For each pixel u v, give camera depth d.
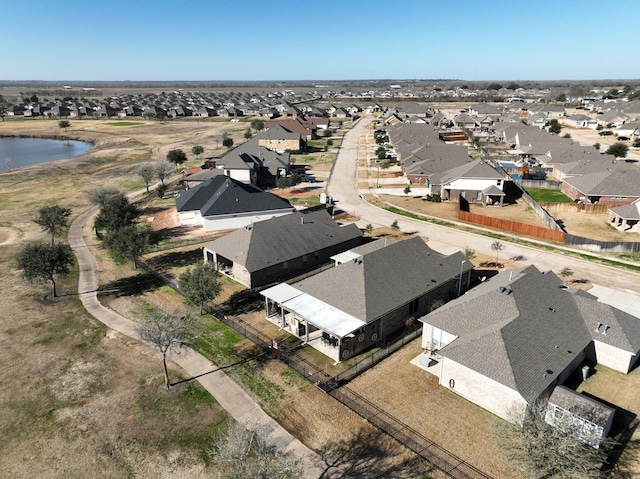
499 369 26.05
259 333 36.00
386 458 23.44
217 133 160.88
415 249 40.75
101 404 27.88
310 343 34.47
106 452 24.19
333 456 23.59
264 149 99.19
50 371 31.20
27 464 23.52
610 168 80.62
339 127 180.00
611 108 190.00
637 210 59.41
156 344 29.05
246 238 46.41
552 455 19.67
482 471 22.59
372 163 107.19
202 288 37.53
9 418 26.84
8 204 77.62
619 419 26.03
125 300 41.88
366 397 28.33
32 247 42.16
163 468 23.09
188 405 27.62
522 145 113.56
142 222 66.12
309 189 84.12
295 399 28.09
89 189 88.00
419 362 31.83
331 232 51.31
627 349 29.52
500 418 26.19
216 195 63.94
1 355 33.09
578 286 43.84
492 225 61.62
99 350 33.69
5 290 43.62
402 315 36.44
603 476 21.48
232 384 29.61
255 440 22.86
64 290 43.97
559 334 29.73
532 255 52.00
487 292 32.44
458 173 76.19
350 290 35.28
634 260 49.94
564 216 66.38
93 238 59.69
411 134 124.56
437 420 26.19
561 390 25.30
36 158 130.25
